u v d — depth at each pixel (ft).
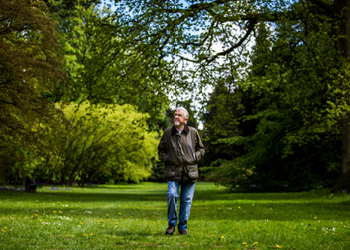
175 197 17.06
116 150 112.88
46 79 49.55
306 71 53.16
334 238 16.14
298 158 73.26
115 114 97.81
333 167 65.16
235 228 19.83
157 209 34.42
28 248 12.63
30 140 52.54
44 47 50.37
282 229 19.33
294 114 70.74
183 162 17.11
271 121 73.82
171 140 17.31
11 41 49.42
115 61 49.85
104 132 100.32
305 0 48.65
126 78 48.01
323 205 36.55
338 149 68.80
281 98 62.49
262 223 22.33
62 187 94.48
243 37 51.55
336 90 45.44
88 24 49.21
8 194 50.93
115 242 14.62
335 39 47.24
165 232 17.20
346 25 48.03
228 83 52.70
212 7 44.19
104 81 48.91
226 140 78.59
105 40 47.55
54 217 23.34
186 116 17.46
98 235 16.38
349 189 45.78
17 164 58.90
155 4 44.24
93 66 48.42
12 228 17.21
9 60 44.19
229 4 45.16
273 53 50.16
